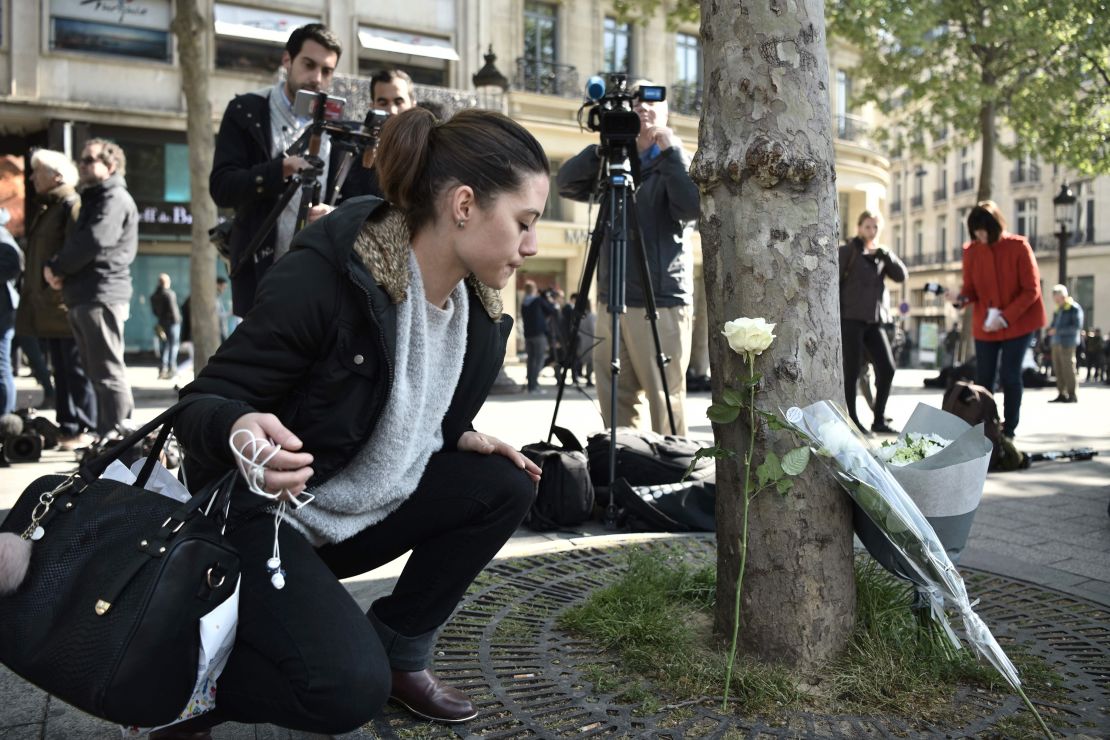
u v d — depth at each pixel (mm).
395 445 1680
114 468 1634
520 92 20703
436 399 1769
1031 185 43125
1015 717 1924
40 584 1311
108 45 17391
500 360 1945
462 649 2281
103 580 1286
